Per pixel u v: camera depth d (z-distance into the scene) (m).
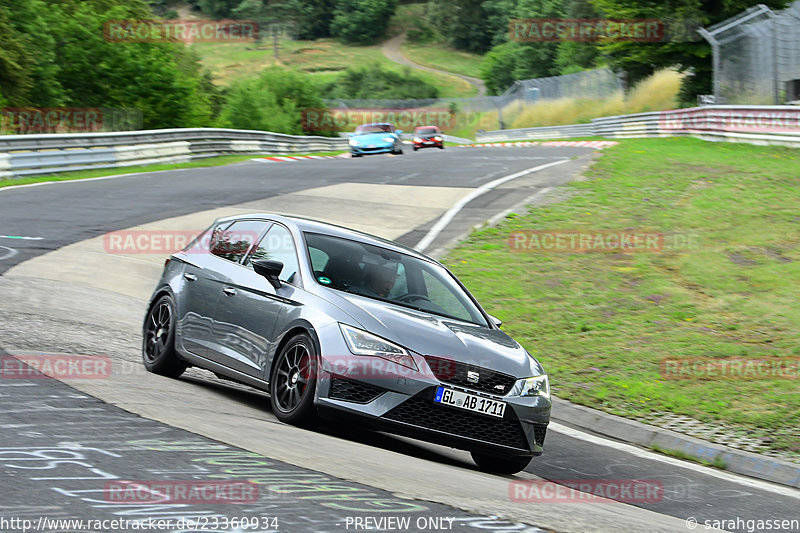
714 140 98.88
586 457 22.56
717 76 111.94
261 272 20.39
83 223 50.34
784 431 24.83
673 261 44.28
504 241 49.09
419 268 22.36
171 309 23.61
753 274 41.41
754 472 22.42
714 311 36.72
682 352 32.03
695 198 59.12
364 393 17.75
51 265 38.47
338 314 18.73
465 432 18.28
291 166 92.50
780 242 46.69
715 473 22.16
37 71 133.88
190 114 145.00
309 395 18.12
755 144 89.00
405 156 108.62
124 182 73.31
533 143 147.12
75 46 139.25
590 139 140.88
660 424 25.75
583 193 63.16
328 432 19.14
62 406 16.33
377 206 60.09
